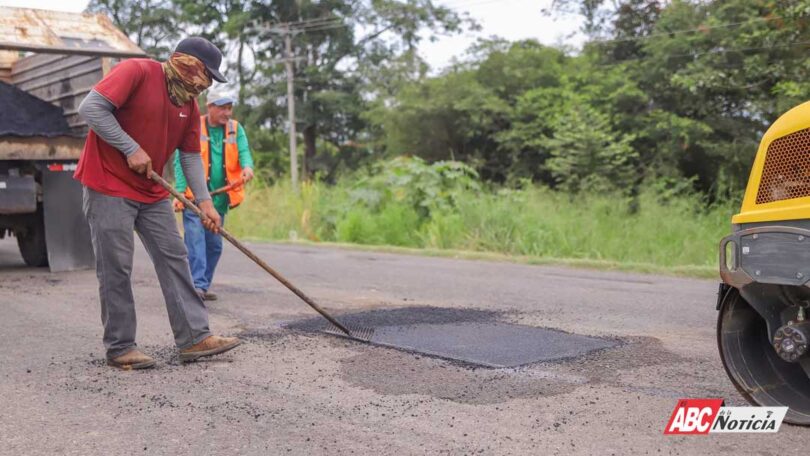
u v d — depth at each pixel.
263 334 5.42
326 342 5.14
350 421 3.52
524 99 28.48
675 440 3.24
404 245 15.55
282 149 41.12
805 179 3.07
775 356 3.53
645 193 20.08
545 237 13.85
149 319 6.04
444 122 31.05
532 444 3.21
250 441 3.27
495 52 30.12
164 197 4.58
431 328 5.59
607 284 8.25
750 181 3.30
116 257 4.41
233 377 4.29
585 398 3.85
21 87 9.56
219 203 6.94
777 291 3.25
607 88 24.84
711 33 20.97
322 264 10.27
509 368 4.42
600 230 14.70
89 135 4.39
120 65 4.31
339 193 18.08
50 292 7.31
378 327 5.64
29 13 7.80
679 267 9.51
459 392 3.96
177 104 4.51
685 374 4.29
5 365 4.59
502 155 29.94
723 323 3.52
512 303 6.85
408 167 17.09
